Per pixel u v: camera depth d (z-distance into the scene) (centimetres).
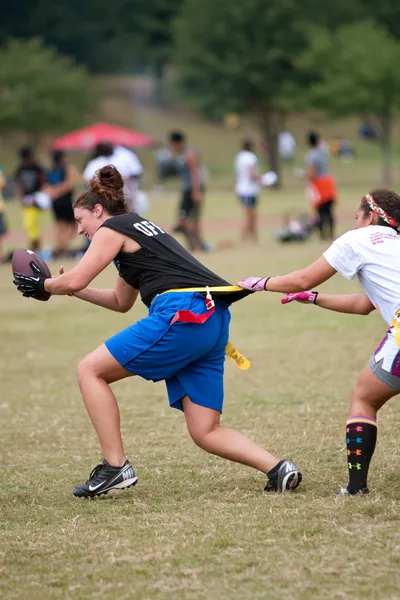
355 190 8412
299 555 887
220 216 6300
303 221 4494
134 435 1435
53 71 11375
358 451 1066
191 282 1102
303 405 1560
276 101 10631
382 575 832
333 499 1059
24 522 1045
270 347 2083
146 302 1128
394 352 1035
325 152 4331
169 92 14362
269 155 10662
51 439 1445
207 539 942
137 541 952
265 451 1115
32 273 1134
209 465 1255
